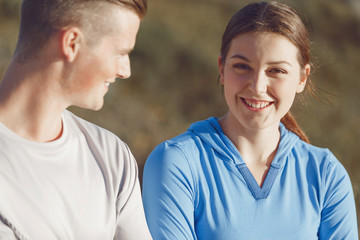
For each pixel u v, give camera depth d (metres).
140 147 9.23
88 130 1.84
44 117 1.67
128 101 10.05
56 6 1.61
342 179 2.30
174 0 15.35
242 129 2.23
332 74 11.42
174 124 10.48
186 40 12.84
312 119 9.44
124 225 1.84
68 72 1.64
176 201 2.12
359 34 13.66
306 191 2.23
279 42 2.06
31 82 1.64
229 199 2.15
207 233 2.14
